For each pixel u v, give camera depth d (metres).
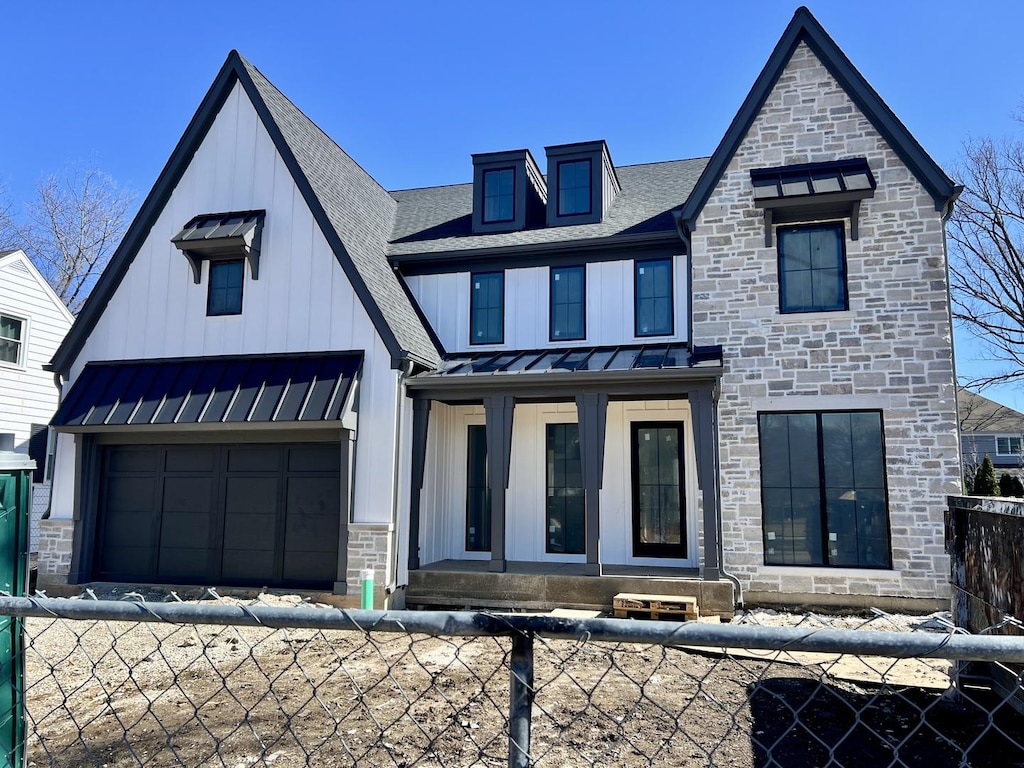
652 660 7.30
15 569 2.99
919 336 10.86
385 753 4.52
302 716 5.31
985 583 5.01
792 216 11.52
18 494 3.02
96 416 12.12
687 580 10.46
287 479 12.04
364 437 11.59
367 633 2.21
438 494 13.20
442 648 8.00
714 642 1.89
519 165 14.61
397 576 11.32
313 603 11.08
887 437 10.77
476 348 13.59
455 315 13.82
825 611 10.56
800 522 10.96
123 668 7.17
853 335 11.11
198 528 12.30
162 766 4.34
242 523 12.12
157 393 12.23
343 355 11.91
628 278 13.05
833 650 1.80
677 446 12.80
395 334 11.67
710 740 4.98
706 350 11.59
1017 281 25.30
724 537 11.09
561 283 13.43
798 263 11.59
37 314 19.31
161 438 12.41
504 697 5.88
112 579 12.47
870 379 10.95
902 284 11.02
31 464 3.07
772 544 11.02
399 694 5.96
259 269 12.66
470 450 13.84
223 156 13.26
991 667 5.25
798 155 11.72
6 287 18.36
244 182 13.05
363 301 11.91
